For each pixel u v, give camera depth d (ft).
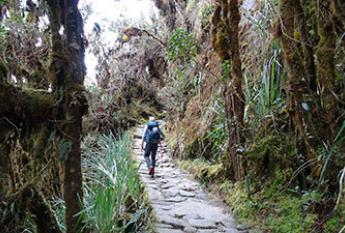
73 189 9.75
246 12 23.71
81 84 9.70
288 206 14.97
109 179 17.04
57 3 9.52
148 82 47.70
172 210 17.37
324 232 12.57
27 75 11.63
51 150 9.93
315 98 13.97
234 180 19.81
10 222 10.17
